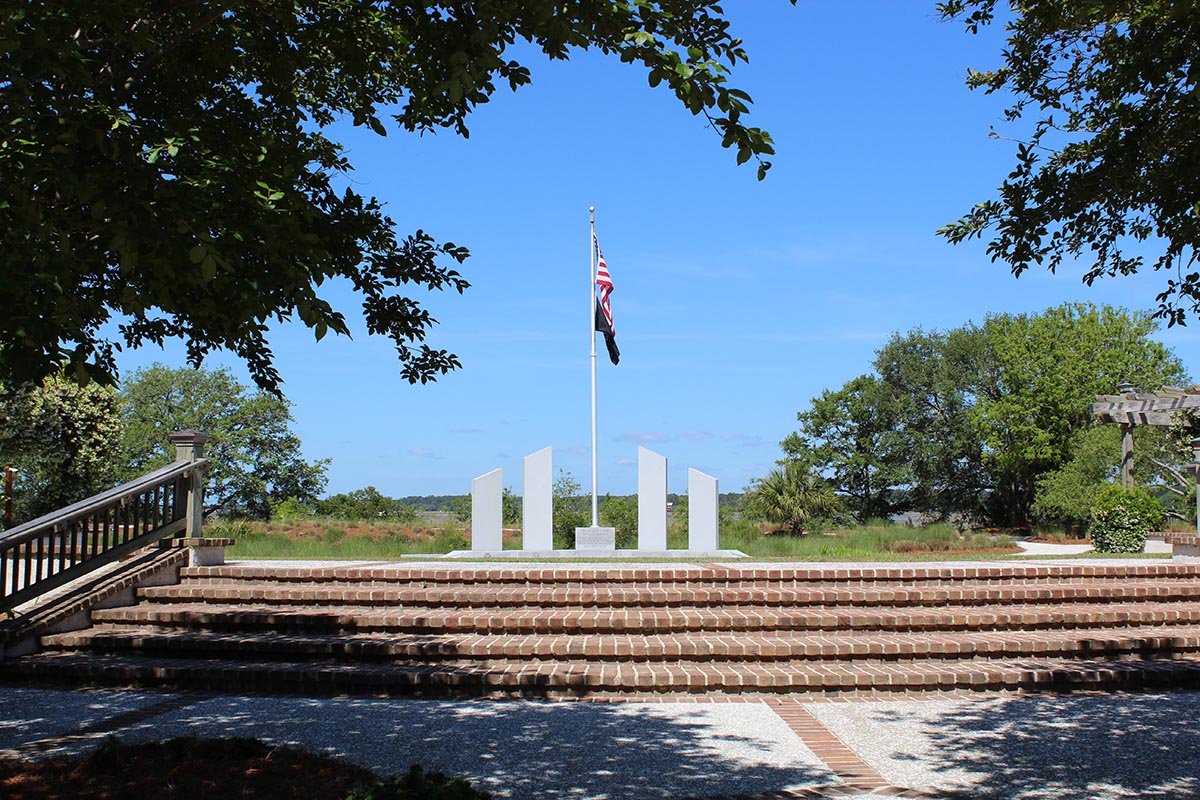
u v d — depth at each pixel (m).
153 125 4.98
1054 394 40.91
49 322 3.41
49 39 3.67
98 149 3.63
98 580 10.05
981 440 45.34
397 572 10.66
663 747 6.27
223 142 4.93
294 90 6.09
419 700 7.72
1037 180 5.82
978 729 6.81
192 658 8.79
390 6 4.70
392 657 8.57
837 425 50.06
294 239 4.02
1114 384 40.66
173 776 4.91
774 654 8.56
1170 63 5.17
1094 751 6.16
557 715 7.20
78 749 6.02
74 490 20.94
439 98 5.07
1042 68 6.12
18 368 3.40
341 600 9.98
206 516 40.78
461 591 10.05
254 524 27.67
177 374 41.59
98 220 3.70
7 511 16.22
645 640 8.83
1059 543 28.98
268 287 4.05
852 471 49.00
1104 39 5.71
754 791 5.30
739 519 33.75
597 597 9.86
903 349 50.75
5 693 7.92
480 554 16.72
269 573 10.72
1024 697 7.92
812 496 31.94
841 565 11.95
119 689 8.09
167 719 6.96
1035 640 8.89
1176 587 10.45
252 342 5.60
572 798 5.14
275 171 4.59
